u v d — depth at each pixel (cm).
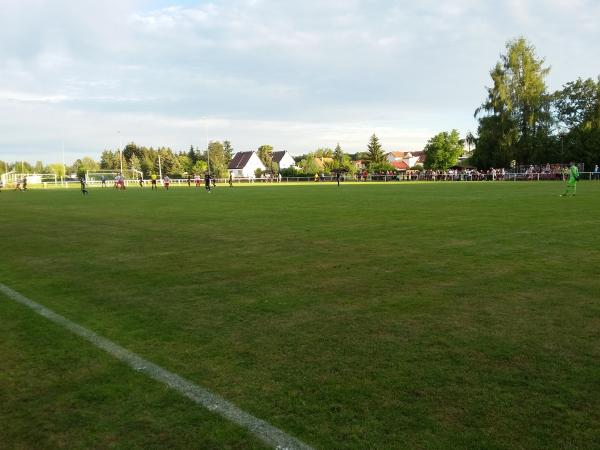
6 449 296
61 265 880
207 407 342
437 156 8312
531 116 6469
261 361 420
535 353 425
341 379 381
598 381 371
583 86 6856
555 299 589
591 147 6178
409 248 971
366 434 303
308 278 730
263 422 320
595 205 1920
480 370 393
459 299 597
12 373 405
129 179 8750
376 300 602
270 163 12962
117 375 397
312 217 1628
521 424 311
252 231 1294
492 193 2911
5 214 2025
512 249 934
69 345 468
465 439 295
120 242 1147
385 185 5081
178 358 430
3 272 828
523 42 6481
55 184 7988
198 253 970
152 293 661
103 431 314
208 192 4050
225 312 565
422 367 400
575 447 286
